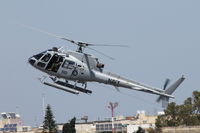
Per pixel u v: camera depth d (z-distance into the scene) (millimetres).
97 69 171625
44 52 167750
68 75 167625
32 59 167375
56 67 166625
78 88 170000
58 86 167875
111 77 173250
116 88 175625
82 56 169625
